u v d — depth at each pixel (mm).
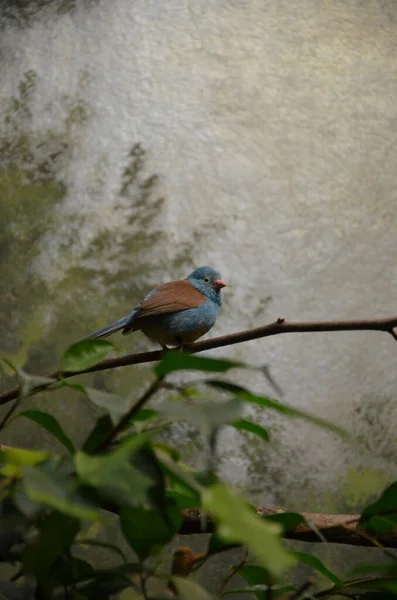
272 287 8625
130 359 3574
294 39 9797
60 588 1775
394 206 9023
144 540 1407
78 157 9430
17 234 9125
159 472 1293
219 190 9086
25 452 1395
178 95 9578
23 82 9953
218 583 6844
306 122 9367
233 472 7758
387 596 1606
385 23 9977
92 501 1220
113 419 1352
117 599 4066
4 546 1406
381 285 8656
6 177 9484
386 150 9258
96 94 9703
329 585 6848
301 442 7961
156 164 9266
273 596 1658
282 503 7691
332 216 8930
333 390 8219
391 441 8031
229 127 9383
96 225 9055
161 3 10109
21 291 8805
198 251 8805
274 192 9055
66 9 10297
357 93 9516
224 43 9805
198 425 1218
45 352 8477
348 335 8461
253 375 8195
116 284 8742
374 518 1636
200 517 2004
